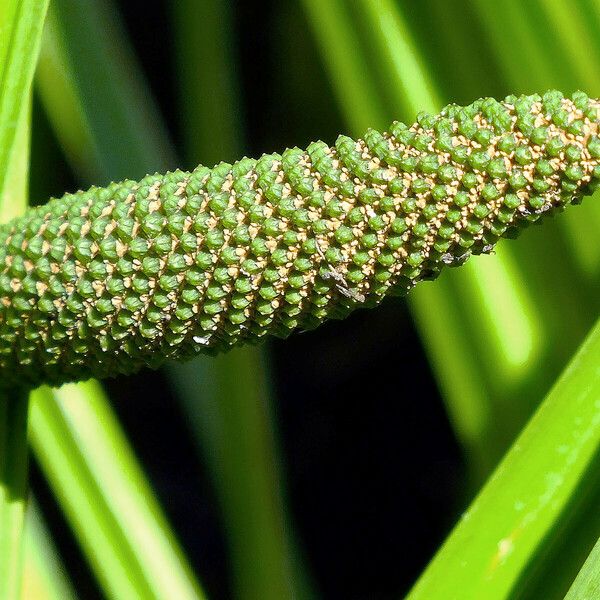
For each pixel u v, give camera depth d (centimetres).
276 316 21
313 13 25
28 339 21
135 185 21
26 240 21
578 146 20
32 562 26
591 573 20
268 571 26
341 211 20
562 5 24
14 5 22
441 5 25
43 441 26
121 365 22
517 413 24
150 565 26
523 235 24
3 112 22
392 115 25
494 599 22
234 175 21
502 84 25
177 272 21
